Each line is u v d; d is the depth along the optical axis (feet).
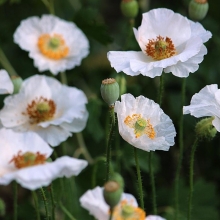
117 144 3.31
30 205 3.40
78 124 3.10
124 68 2.94
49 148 2.76
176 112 3.74
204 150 3.72
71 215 3.11
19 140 2.76
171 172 3.75
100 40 3.55
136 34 3.01
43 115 3.06
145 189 3.59
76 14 3.53
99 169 3.35
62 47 3.44
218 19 3.85
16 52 3.88
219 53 3.82
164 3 3.99
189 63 2.93
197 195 3.44
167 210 3.42
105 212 2.68
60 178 3.10
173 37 3.01
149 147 2.84
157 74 2.91
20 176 2.61
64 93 3.13
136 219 2.68
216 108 2.85
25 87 3.10
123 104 2.84
